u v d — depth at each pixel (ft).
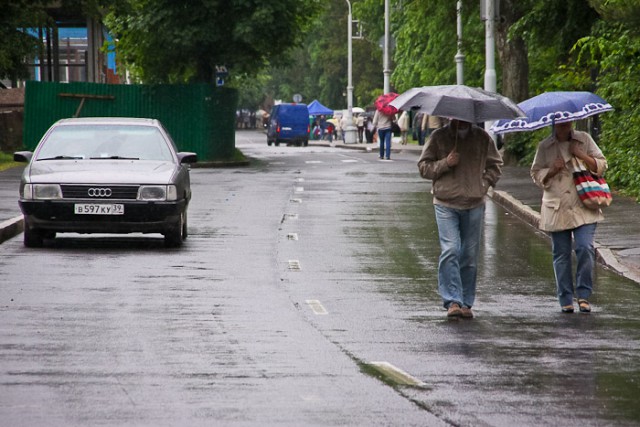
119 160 146.20
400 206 201.36
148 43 353.51
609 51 233.76
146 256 134.21
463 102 96.12
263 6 343.05
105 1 337.11
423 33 461.37
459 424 60.80
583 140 102.53
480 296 110.73
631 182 202.39
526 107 102.22
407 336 88.79
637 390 70.23
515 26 272.72
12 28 323.16
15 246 141.79
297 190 233.76
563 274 102.12
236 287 112.57
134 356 78.95
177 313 97.19
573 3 263.90
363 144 554.46
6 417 61.31
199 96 345.51
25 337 85.35
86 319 93.50
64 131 151.33
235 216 181.37
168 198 139.54
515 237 159.74
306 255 137.80
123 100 349.61
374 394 67.97
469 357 80.59
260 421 61.00
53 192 137.80
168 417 61.67
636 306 105.40
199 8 345.10
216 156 350.84
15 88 416.46
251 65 362.33
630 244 141.59
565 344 86.12
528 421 61.87
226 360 77.97
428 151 99.55
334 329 91.30
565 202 101.40
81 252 136.87
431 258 136.46
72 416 61.67
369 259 135.03
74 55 481.05
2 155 328.29
